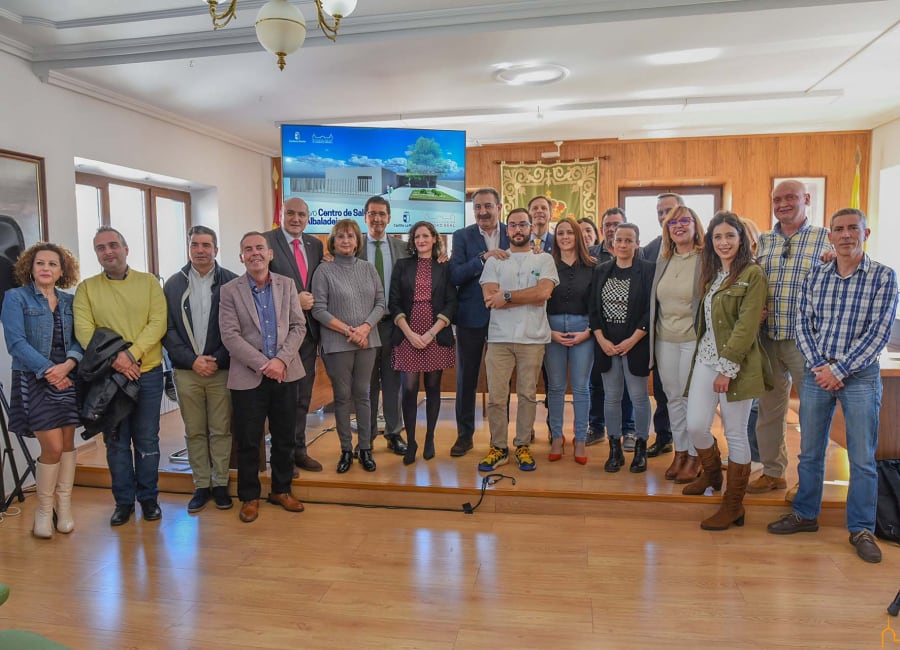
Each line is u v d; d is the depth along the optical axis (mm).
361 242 3693
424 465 3740
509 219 3508
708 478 3211
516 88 5066
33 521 3357
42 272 3064
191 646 2193
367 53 4184
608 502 3268
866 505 2812
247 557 2873
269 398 3346
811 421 2916
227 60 4223
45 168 4281
